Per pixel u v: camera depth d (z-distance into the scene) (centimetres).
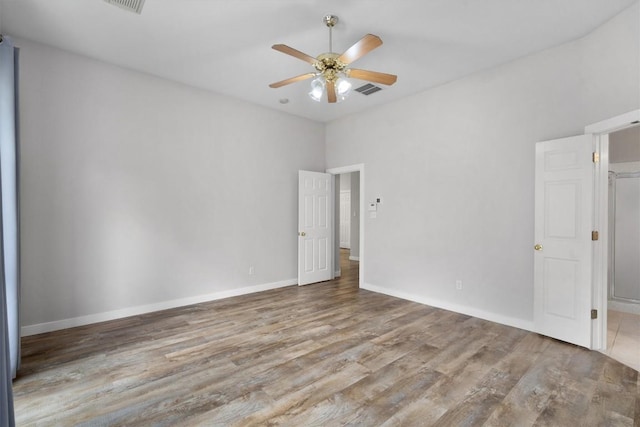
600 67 275
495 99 354
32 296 308
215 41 307
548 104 314
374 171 488
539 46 311
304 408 196
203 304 414
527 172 329
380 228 478
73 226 330
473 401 204
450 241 394
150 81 380
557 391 215
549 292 305
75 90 331
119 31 290
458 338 304
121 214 360
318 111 512
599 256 283
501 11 258
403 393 212
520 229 334
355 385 221
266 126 493
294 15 265
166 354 268
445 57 334
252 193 477
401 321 351
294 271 532
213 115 434
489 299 357
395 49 318
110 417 187
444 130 400
